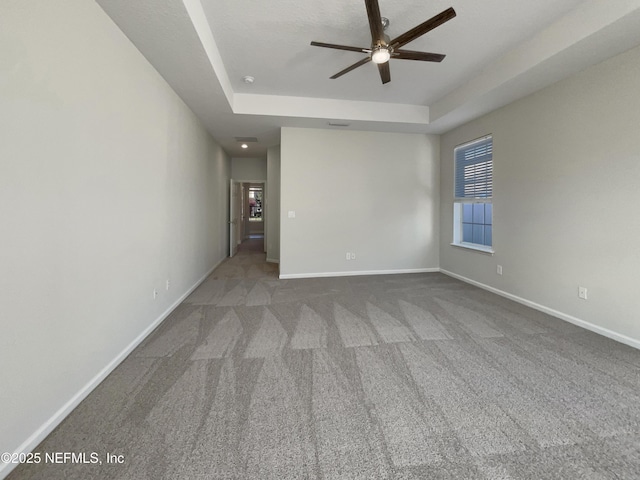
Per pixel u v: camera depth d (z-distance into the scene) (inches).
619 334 97.1
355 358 86.1
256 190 521.7
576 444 54.0
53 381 58.5
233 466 49.4
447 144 195.9
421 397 67.9
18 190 50.6
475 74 132.8
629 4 76.0
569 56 97.4
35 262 54.3
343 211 195.0
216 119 166.7
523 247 135.9
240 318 119.0
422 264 207.3
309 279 187.3
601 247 102.3
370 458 51.1
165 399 67.1
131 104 90.0
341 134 191.9
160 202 113.1
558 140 117.4
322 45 88.7
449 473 48.1
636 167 91.8
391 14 92.1
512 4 87.6
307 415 61.8
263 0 84.9
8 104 48.6
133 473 48.0
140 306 97.0
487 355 87.9
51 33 57.7
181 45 91.3
